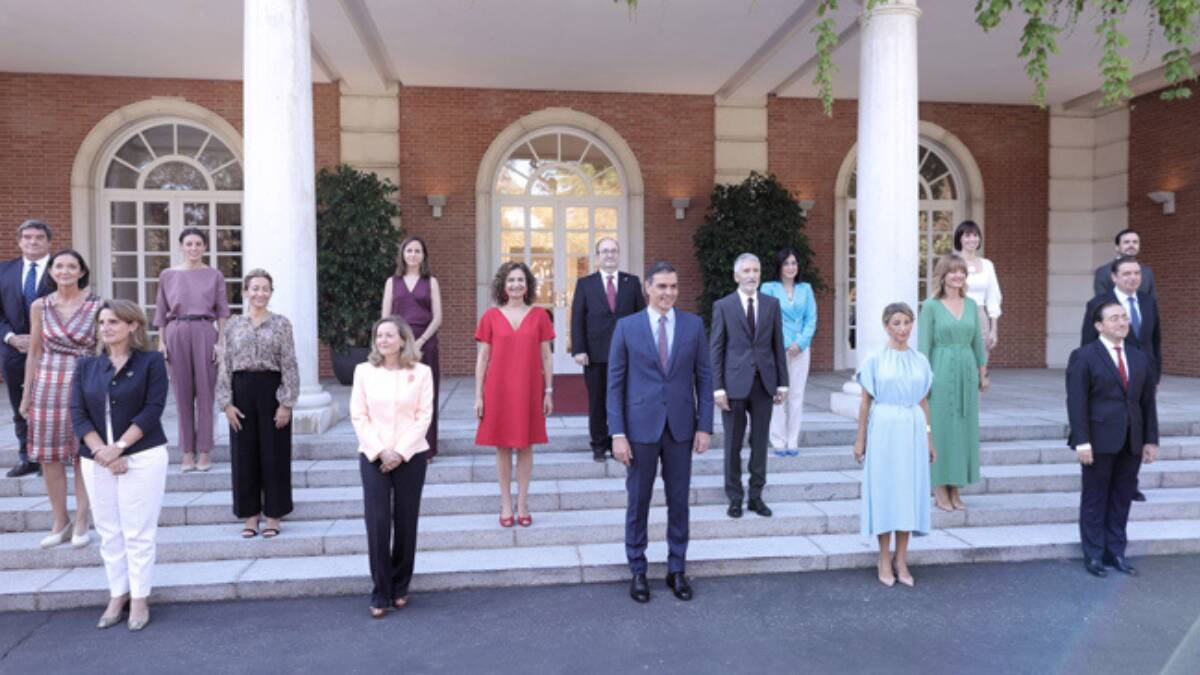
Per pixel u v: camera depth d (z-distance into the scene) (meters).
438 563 4.36
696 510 5.05
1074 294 11.97
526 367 4.58
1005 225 11.80
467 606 4.00
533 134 10.94
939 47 9.12
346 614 3.90
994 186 11.77
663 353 3.97
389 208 9.62
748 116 11.15
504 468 4.69
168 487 5.03
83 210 10.05
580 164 11.09
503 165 10.94
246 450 4.36
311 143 6.19
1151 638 3.60
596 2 7.78
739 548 4.61
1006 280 11.83
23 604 3.96
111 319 3.59
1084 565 4.55
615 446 3.98
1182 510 5.24
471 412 7.07
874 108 6.57
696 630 3.70
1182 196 10.48
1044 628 3.71
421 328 5.45
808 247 10.21
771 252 9.94
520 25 8.39
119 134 10.25
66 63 9.57
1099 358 4.31
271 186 5.88
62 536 4.39
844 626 3.74
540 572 4.30
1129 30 8.46
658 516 4.91
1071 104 11.55
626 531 4.12
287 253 5.94
